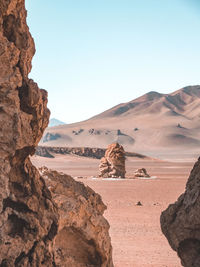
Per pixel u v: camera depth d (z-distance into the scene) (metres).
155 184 41.38
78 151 124.38
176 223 8.30
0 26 6.12
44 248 6.14
